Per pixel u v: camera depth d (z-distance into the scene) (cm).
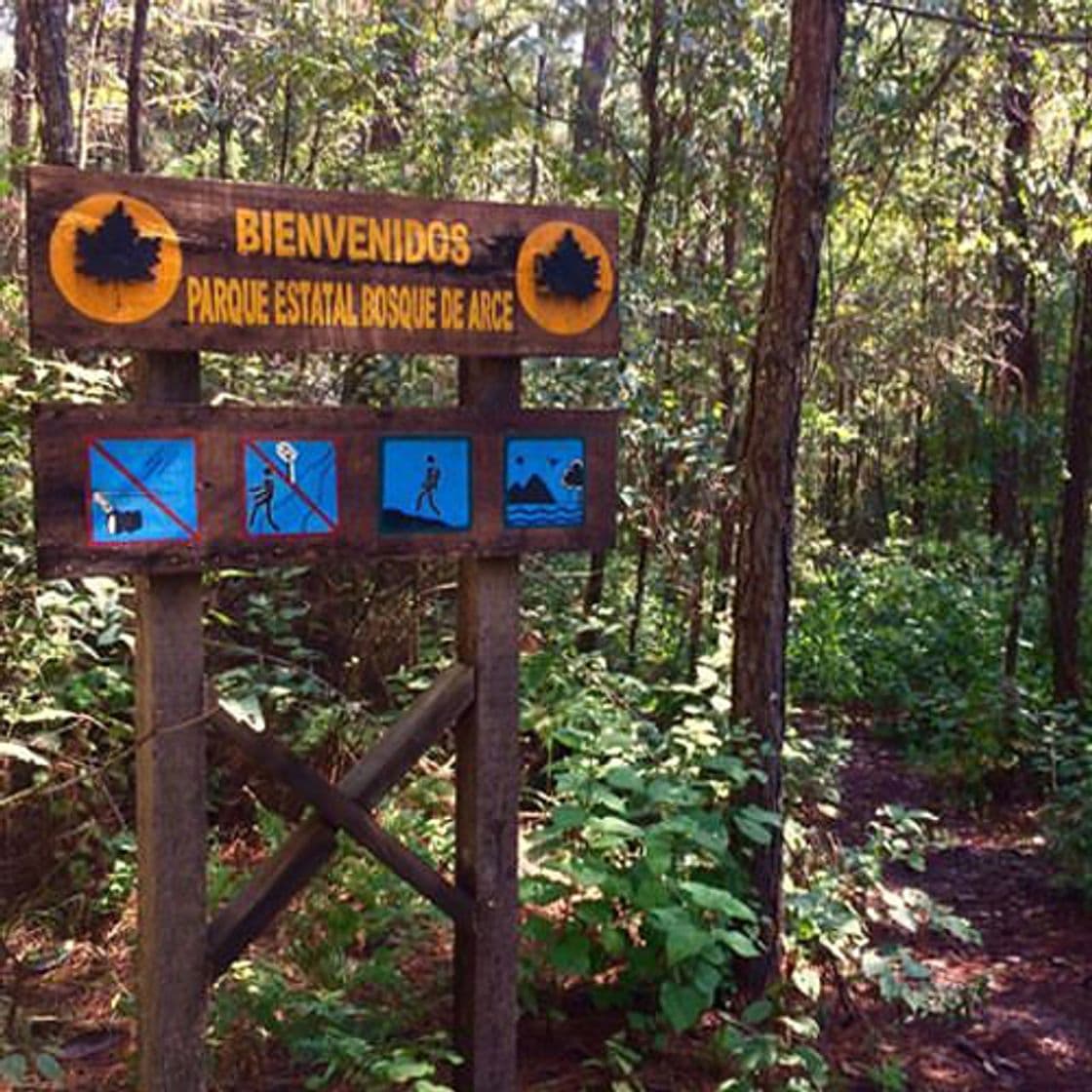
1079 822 700
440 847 462
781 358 455
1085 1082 461
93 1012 414
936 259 1015
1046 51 776
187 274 300
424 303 329
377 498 328
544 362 634
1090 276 884
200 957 314
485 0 872
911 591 1251
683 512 729
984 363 1034
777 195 452
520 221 339
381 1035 384
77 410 290
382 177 888
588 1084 397
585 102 828
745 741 464
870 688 1081
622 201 794
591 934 433
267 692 502
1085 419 910
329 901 437
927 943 597
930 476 1465
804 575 1173
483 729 352
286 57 804
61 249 286
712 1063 412
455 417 337
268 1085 373
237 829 541
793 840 497
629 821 444
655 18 745
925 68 812
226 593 584
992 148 826
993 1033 495
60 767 470
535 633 613
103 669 481
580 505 355
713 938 388
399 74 812
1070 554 926
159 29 1023
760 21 726
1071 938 617
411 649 617
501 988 358
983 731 862
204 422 304
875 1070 434
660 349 734
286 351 312
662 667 731
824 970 493
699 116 742
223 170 866
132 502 297
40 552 288
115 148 1020
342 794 331
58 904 461
